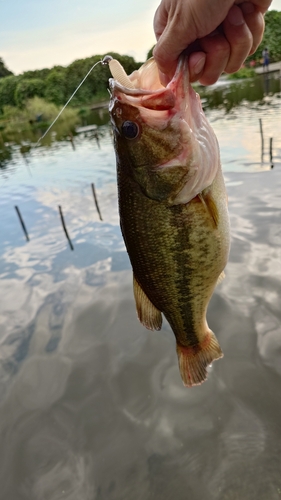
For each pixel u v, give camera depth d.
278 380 0.65
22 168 3.27
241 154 2.08
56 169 2.95
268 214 1.26
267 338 0.74
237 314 0.82
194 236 0.28
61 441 0.62
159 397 0.67
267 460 0.54
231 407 0.63
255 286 0.89
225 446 0.57
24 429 0.65
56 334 0.88
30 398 0.71
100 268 1.14
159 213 0.28
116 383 0.71
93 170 2.68
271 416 0.60
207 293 0.32
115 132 0.27
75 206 1.88
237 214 1.31
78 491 0.55
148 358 0.76
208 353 0.35
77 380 0.74
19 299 1.06
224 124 3.08
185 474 0.54
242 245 1.08
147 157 0.27
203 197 0.27
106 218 1.58
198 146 0.26
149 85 0.28
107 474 0.56
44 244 1.45
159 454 0.58
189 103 0.26
